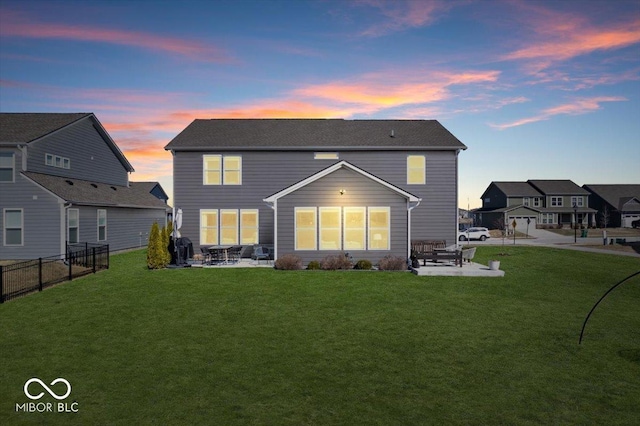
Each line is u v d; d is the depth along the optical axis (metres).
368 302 13.41
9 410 6.54
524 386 7.46
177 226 21.48
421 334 10.31
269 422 6.18
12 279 16.83
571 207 62.72
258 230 24.33
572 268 20.88
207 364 8.37
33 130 23.92
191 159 24.30
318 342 9.71
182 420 6.23
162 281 16.77
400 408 6.63
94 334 10.23
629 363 8.55
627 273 19.56
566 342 9.80
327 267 19.31
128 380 7.61
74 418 6.30
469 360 8.66
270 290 15.05
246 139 24.92
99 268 20.45
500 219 57.66
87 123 28.48
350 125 27.47
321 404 6.74
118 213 29.34
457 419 6.31
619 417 6.40
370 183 20.39
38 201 21.98
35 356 8.78
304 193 20.34
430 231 24.53
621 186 68.00
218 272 18.81
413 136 25.59
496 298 14.12
